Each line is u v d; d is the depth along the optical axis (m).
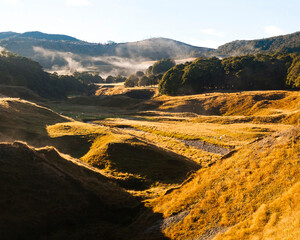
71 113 120.25
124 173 36.12
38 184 21.78
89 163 39.47
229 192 20.80
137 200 27.48
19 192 20.20
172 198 24.55
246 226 16.64
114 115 122.19
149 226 21.34
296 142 21.22
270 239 14.16
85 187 24.73
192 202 22.22
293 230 13.69
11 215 18.33
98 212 22.70
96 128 58.78
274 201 17.12
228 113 122.00
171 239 18.88
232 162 24.56
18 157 23.36
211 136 72.00
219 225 18.33
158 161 41.19
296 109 97.94
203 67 173.88
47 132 52.97
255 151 23.84
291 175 18.33
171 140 67.50
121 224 22.00
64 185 23.27
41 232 18.36
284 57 173.75
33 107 69.88
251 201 18.56
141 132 78.06
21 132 48.75
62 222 19.91
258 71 162.00
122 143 44.59
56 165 25.59
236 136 71.31
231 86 166.75
